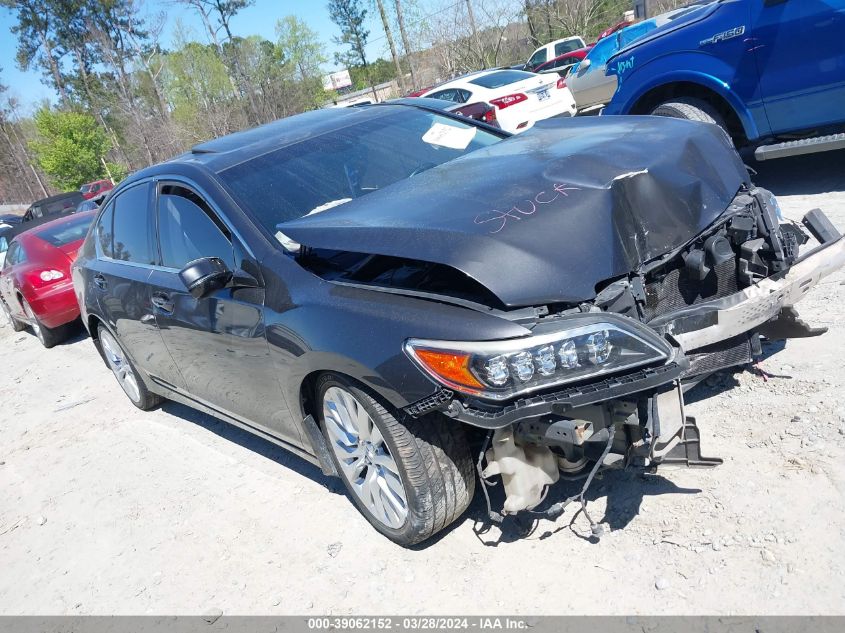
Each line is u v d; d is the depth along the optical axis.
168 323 4.11
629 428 2.59
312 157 3.92
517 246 2.61
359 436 3.04
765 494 2.77
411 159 4.00
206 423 5.19
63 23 56.56
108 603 3.38
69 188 44.91
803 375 3.44
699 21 6.21
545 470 2.75
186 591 3.30
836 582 2.33
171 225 4.10
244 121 40.75
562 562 2.78
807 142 5.59
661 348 2.40
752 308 2.93
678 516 2.80
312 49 45.12
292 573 3.20
